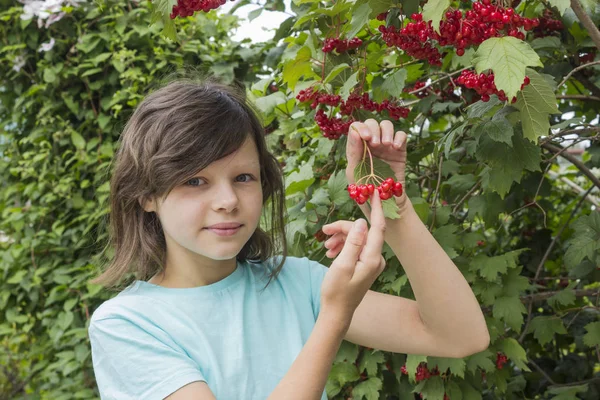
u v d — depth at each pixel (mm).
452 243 1470
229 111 1075
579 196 2189
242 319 1094
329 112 1548
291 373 950
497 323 1529
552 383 1798
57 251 2658
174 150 1040
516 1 1361
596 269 1625
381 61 1531
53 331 2506
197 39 2637
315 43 1436
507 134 1208
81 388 2471
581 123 1455
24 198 2779
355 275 973
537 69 1550
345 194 1492
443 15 1058
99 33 2553
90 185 2623
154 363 1014
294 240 1521
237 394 1052
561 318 1696
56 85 2576
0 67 2770
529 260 2021
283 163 2018
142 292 1108
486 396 1817
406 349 1141
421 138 1746
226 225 1049
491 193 1593
